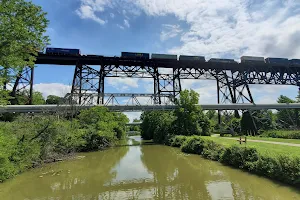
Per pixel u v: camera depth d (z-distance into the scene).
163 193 12.57
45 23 14.59
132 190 13.59
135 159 26.45
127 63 48.94
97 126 38.69
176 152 30.47
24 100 44.34
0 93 14.81
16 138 18.88
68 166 22.06
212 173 16.81
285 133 33.78
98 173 18.98
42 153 22.33
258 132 46.28
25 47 13.94
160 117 53.62
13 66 13.47
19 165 17.92
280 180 12.89
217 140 28.64
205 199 10.99
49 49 43.53
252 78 56.72
